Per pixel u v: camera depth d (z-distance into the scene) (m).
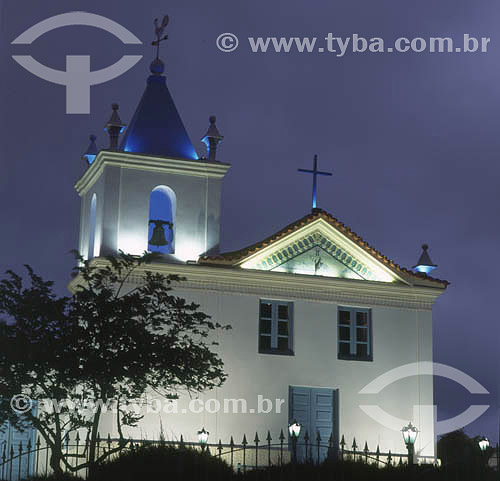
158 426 34.34
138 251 36.19
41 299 30.66
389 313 38.38
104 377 29.56
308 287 37.38
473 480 23.56
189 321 31.94
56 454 28.62
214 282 36.28
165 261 36.47
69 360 29.44
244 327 36.28
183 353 30.66
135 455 24.22
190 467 23.41
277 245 37.22
